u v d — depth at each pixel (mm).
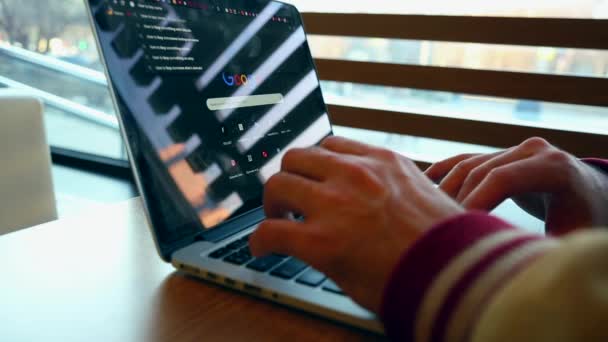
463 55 1287
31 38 2682
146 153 420
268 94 599
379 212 287
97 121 2725
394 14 1348
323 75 1488
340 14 1430
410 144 1405
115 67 419
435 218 281
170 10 492
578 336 161
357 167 323
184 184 448
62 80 2713
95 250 438
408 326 241
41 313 324
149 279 384
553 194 437
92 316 323
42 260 411
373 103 1454
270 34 633
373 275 274
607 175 511
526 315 173
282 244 320
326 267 296
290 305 337
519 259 213
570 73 1175
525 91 1207
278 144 587
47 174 773
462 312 215
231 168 507
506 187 403
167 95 461
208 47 527
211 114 505
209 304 346
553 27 1154
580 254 173
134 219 531
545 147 464
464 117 1290
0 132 707
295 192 331
